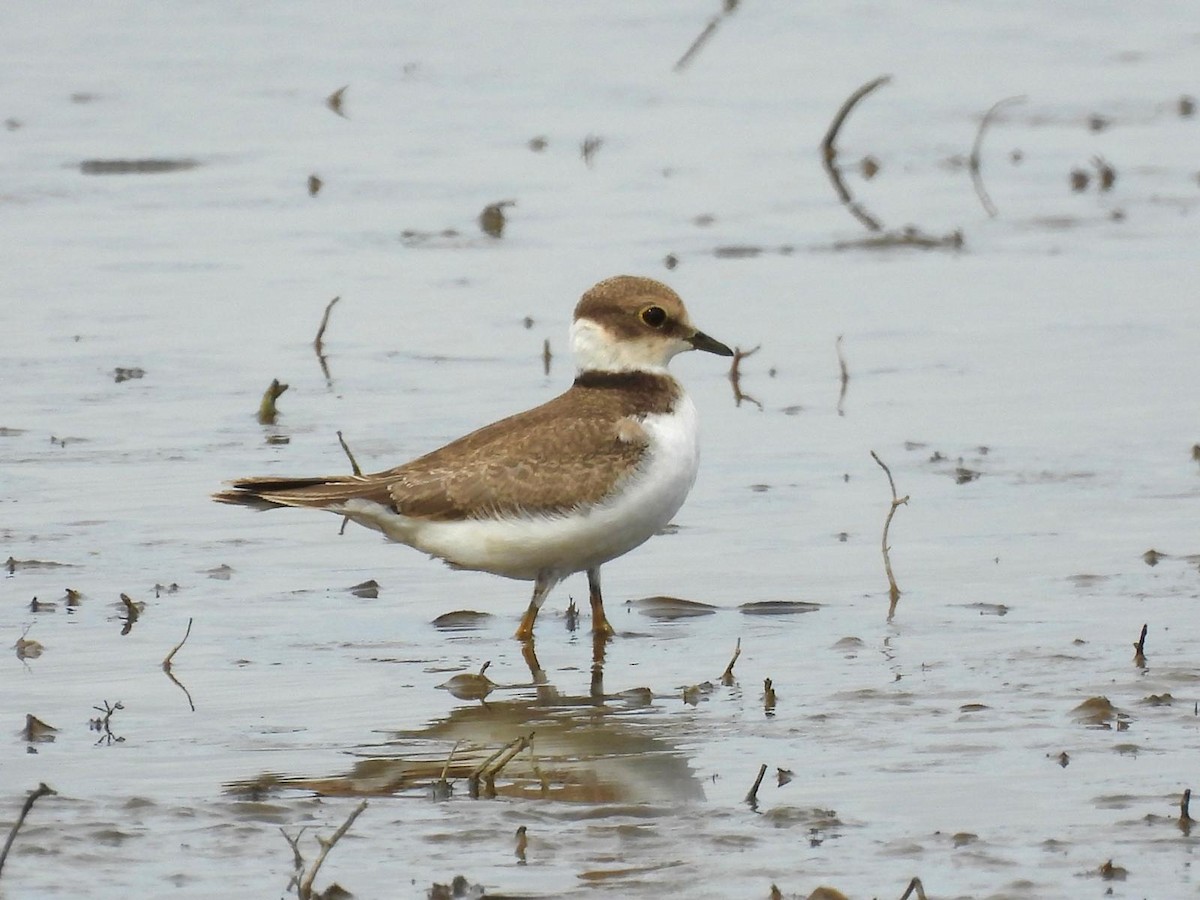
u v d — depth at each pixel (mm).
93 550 13258
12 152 26609
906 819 8781
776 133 28016
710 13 35719
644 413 12117
